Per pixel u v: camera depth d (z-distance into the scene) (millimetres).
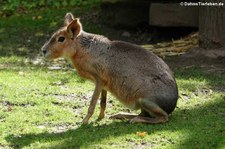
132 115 11344
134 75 10820
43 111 11984
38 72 15664
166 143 9828
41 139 10203
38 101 12656
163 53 17938
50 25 21609
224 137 9969
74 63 11219
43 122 11352
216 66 16141
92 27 21125
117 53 11008
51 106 12320
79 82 14422
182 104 12305
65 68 16312
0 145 9984
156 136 10117
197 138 9969
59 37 11055
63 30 11078
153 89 10703
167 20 19516
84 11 22719
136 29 20797
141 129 10508
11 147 9906
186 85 13844
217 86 13859
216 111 11711
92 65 11047
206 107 12039
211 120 11000
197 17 19266
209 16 17219
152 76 10773
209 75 15070
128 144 9805
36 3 24141
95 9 22828
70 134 10445
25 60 17422
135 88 10805
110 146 9695
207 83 14109
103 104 11414
